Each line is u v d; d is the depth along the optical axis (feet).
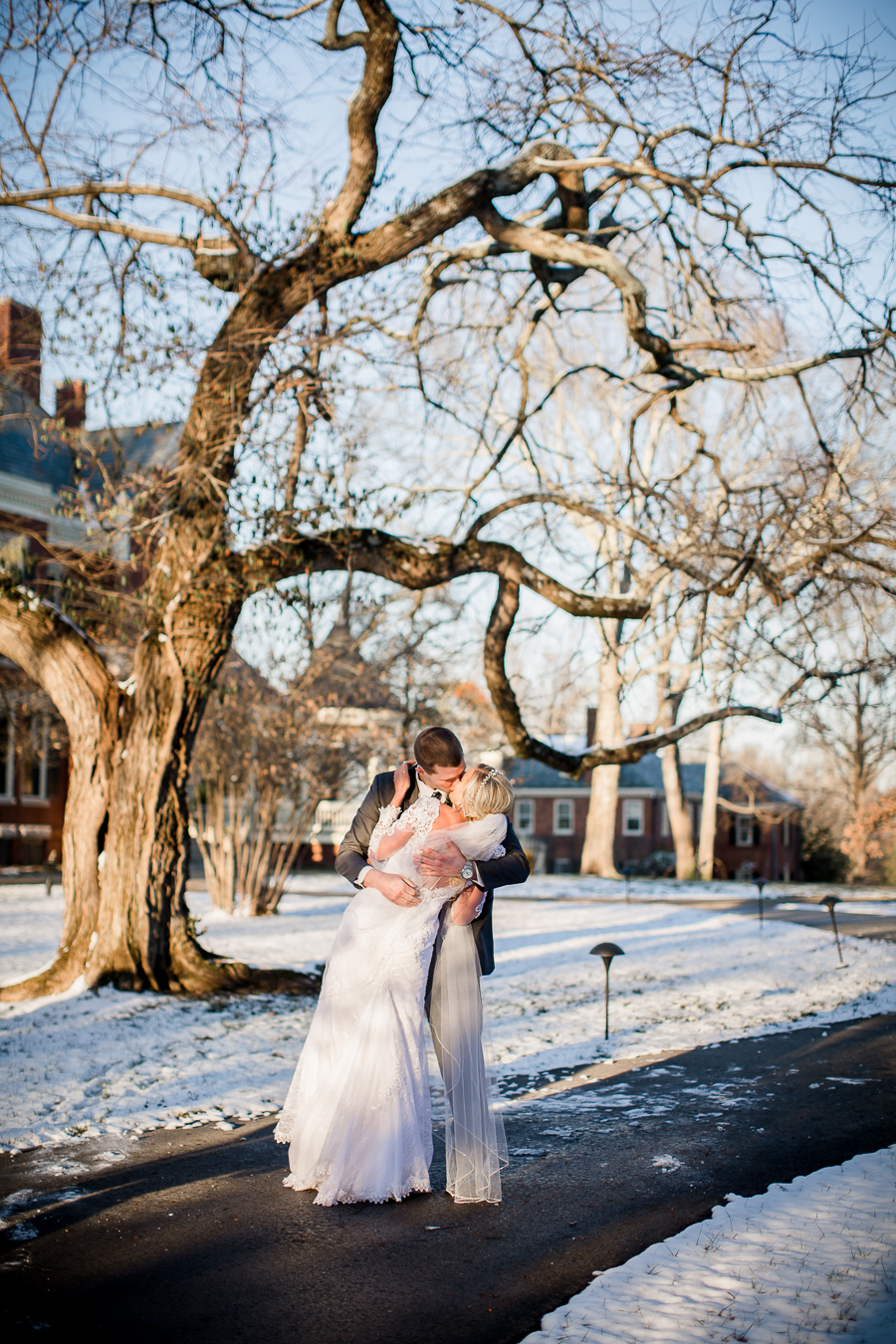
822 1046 25.32
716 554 35.58
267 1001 31.63
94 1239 12.55
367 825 15.19
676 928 61.62
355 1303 10.68
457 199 31.71
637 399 46.88
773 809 138.72
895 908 80.07
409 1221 13.23
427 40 31.35
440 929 14.71
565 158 35.06
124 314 30.55
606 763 36.78
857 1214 13.02
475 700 68.18
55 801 112.16
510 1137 17.34
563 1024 28.81
